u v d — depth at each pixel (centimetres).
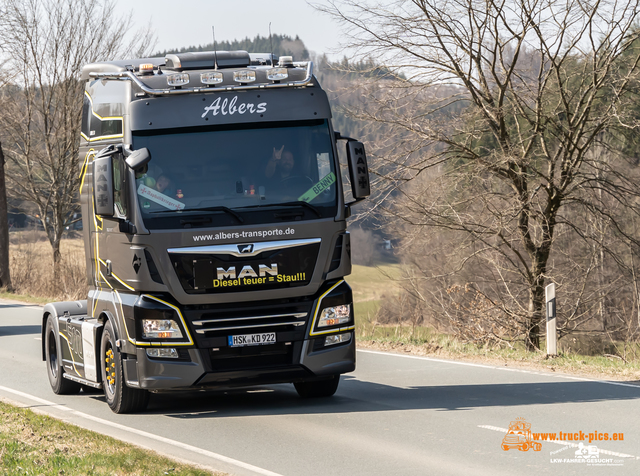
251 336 1723
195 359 1700
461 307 3781
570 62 3669
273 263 1720
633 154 4100
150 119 1744
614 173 3762
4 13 7150
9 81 7362
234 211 1709
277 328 1738
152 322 1695
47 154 7562
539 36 3547
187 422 1727
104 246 1878
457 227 3825
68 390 2192
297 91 1814
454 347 2930
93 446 1417
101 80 1969
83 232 2078
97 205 1670
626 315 4372
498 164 3691
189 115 1758
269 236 1722
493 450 1388
